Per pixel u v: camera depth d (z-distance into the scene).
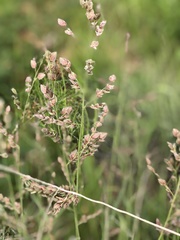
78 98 0.48
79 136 0.46
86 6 0.44
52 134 0.47
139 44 0.98
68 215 0.61
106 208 0.55
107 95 0.68
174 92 0.76
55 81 0.46
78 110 0.49
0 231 0.50
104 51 0.91
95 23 0.44
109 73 0.87
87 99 0.60
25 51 0.90
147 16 1.04
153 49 0.99
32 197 0.55
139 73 0.86
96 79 0.63
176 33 1.02
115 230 0.56
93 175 0.59
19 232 0.51
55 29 1.02
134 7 1.04
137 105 0.72
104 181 0.62
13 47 0.93
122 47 0.95
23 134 0.63
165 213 0.58
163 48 0.94
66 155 0.49
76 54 0.92
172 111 0.72
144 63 0.92
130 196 0.60
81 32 0.99
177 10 1.05
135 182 0.64
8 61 0.89
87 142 0.46
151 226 0.59
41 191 0.47
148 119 0.71
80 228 0.58
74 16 1.05
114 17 1.02
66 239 0.59
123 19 1.03
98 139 0.46
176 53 0.92
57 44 0.95
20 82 0.79
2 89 0.78
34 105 0.48
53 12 1.05
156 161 0.64
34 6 1.06
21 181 0.51
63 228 0.60
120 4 1.04
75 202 0.47
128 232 0.54
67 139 0.47
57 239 0.59
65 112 0.45
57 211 0.46
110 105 0.69
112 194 0.63
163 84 0.79
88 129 0.49
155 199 0.62
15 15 1.03
